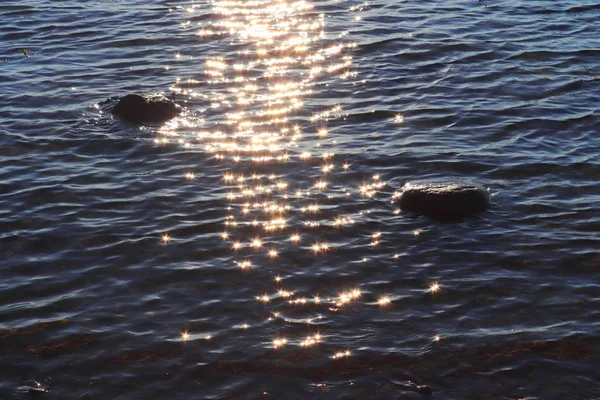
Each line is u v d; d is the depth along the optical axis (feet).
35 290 34.01
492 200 40.96
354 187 42.45
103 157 45.78
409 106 52.13
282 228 38.63
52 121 49.96
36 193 41.70
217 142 47.47
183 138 47.96
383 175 43.60
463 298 33.37
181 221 39.22
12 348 30.53
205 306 32.96
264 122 50.11
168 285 34.35
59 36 64.34
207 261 36.01
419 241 37.47
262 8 70.49
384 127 49.37
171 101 51.52
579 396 28.09
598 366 29.45
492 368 29.45
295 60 59.72
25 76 56.85
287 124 49.85
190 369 29.50
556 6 71.05
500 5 71.41
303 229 38.52
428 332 31.32
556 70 57.72
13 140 47.44
